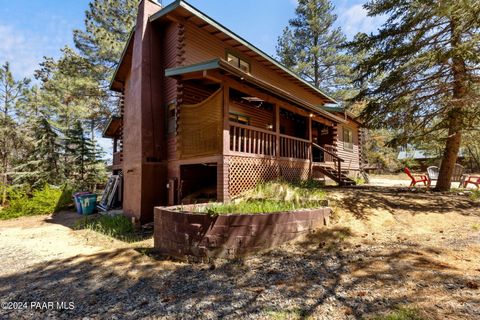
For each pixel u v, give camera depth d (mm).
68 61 17438
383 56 9258
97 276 4133
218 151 6734
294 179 9344
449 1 7258
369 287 3049
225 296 3182
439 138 9211
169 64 9086
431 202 7055
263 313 2730
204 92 8930
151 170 8594
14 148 18359
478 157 21391
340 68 21828
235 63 10562
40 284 3990
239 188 7031
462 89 8414
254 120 11406
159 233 5137
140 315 2898
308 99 15586
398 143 9617
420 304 2572
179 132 7984
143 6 9273
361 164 18547
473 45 7445
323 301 2859
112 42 17016
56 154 16016
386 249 4203
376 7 9375
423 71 8852
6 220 10742
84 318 2926
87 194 11930
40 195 12117
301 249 4488
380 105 9398
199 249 4422
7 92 18531
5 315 3109
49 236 7477
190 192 8531
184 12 8414
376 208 6262
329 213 5609
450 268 3320
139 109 8742
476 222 5590
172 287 3541
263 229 4574
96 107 20109
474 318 2271
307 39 22781
